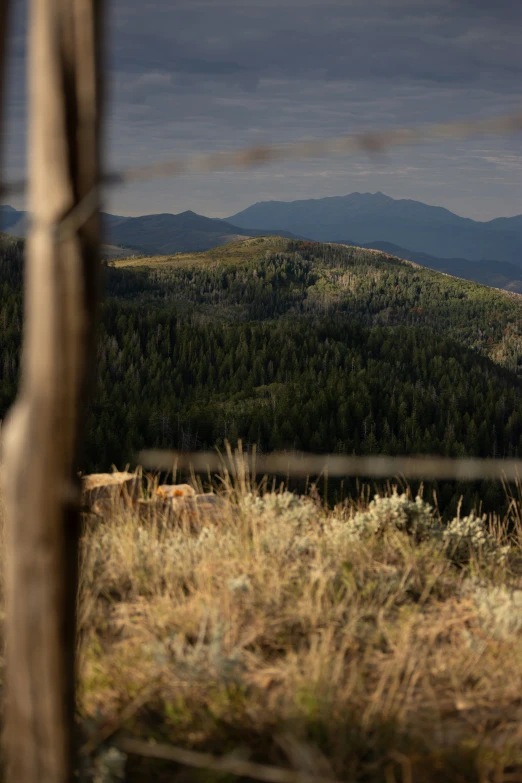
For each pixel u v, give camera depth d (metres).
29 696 1.26
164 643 2.59
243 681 2.44
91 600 2.97
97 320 1.18
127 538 3.81
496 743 2.15
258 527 4.17
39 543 1.22
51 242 1.13
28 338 1.17
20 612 1.24
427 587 3.42
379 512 4.14
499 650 2.79
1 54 1.12
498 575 3.89
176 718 2.17
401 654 2.54
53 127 1.12
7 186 1.14
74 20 1.11
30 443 1.19
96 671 2.42
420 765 1.98
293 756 1.91
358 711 2.26
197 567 3.46
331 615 2.95
